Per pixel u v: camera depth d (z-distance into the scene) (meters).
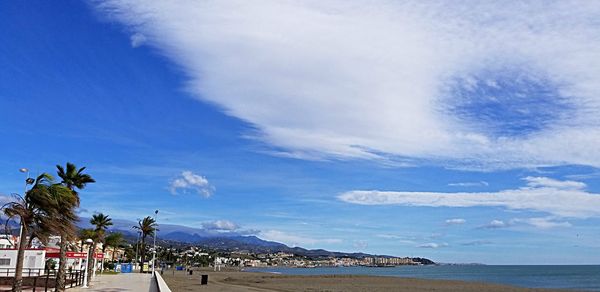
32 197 21.06
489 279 134.25
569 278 143.25
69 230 22.47
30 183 21.64
